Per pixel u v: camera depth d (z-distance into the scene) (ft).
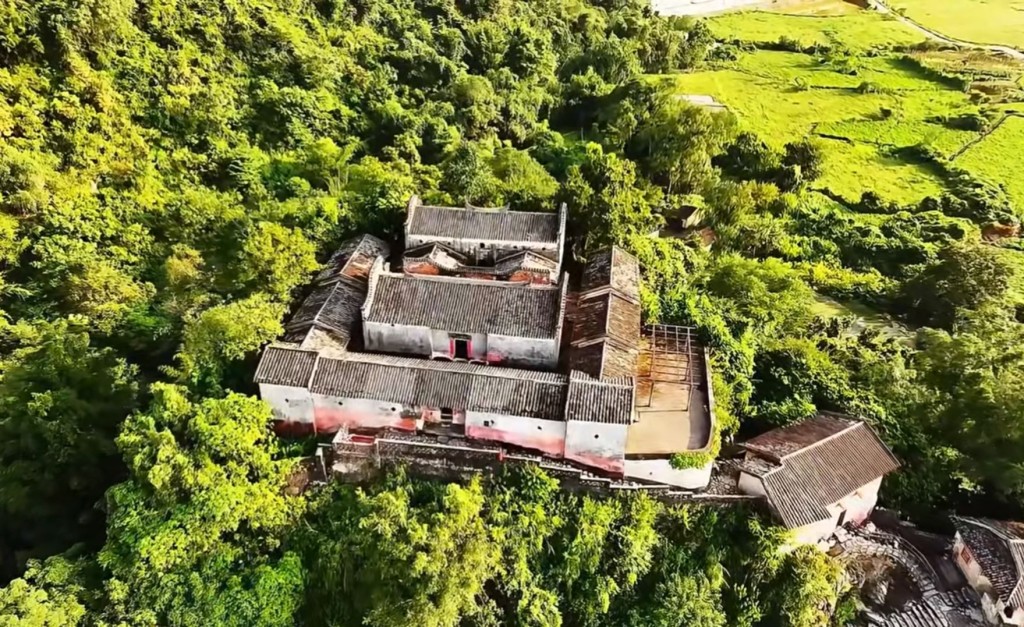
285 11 306.76
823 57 446.19
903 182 322.34
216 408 127.34
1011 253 273.13
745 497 129.80
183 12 271.49
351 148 244.63
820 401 161.99
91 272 181.47
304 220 194.70
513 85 332.80
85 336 156.97
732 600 129.39
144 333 168.55
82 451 141.59
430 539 117.39
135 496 123.34
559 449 135.54
